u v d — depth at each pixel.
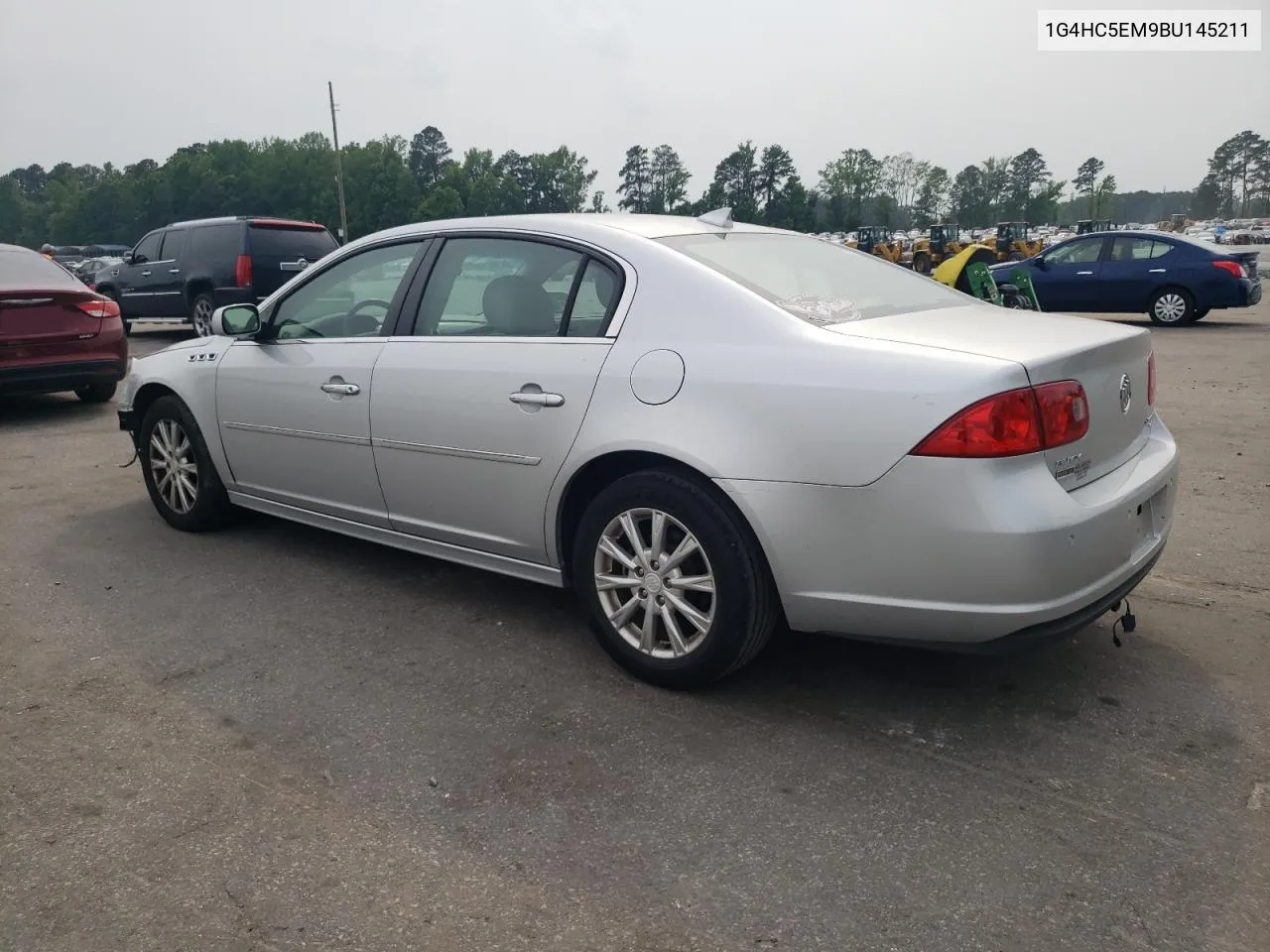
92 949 2.21
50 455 7.15
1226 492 5.77
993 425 2.70
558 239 3.69
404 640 3.88
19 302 8.04
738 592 3.14
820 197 115.62
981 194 128.25
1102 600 2.97
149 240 15.47
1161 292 15.31
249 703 3.36
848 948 2.20
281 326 4.62
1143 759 2.95
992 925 2.26
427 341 3.94
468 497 3.81
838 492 2.89
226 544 5.07
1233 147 147.25
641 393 3.26
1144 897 2.35
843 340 3.00
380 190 106.12
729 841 2.58
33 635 3.93
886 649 3.73
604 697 3.38
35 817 2.71
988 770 2.90
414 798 2.79
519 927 2.28
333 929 2.27
